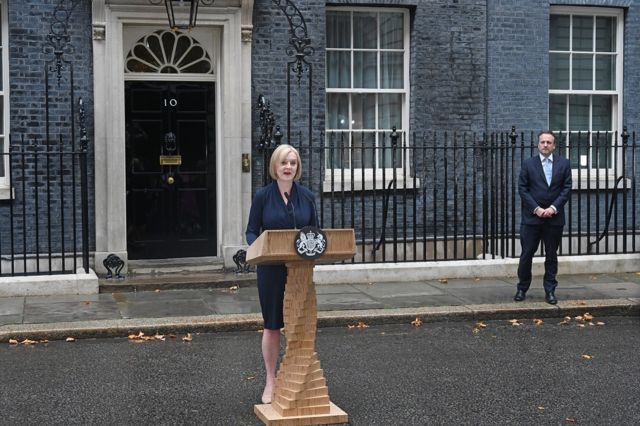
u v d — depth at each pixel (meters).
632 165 11.68
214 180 11.44
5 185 10.66
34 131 10.58
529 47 12.11
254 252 5.63
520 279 9.70
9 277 9.85
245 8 10.92
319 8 11.42
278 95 11.29
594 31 12.66
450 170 11.98
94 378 6.82
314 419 5.66
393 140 10.66
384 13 12.01
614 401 6.26
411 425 5.73
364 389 6.55
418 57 11.78
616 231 11.56
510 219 12.12
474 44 11.95
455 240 11.20
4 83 10.63
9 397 6.30
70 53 10.64
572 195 12.38
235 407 6.10
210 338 8.27
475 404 6.18
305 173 11.49
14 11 10.45
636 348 7.93
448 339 8.27
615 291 10.27
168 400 6.25
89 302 9.47
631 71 12.57
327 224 11.59
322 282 10.66
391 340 8.22
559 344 8.08
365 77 12.00
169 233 11.34
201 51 11.30
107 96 10.66
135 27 11.03
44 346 7.89
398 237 11.74
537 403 6.20
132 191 11.20
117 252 10.73
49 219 10.02
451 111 11.91
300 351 5.72
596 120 12.75
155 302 9.52
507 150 11.12
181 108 11.30
